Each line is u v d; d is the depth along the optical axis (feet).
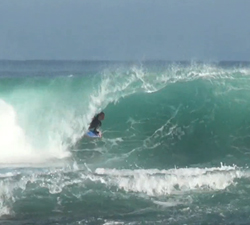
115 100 187.01
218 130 179.11
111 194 129.08
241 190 133.39
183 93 187.62
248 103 185.37
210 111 183.11
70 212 120.16
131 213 119.75
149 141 175.42
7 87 196.03
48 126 182.91
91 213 119.65
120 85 190.70
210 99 185.98
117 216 117.80
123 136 177.37
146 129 179.22
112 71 194.29
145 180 133.08
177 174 136.26
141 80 191.72
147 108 184.14
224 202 126.31
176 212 120.16
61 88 194.08
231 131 179.11
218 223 113.60
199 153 170.60
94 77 195.62
